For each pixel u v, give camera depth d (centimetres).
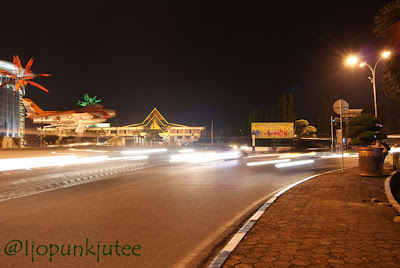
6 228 596
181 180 1320
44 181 1277
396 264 395
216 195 967
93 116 8319
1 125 9406
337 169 1752
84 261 438
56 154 3616
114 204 827
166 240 532
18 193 988
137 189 1077
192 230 592
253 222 605
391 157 1730
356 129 1445
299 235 520
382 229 550
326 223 594
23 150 4981
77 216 694
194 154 3466
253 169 1800
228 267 391
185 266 424
